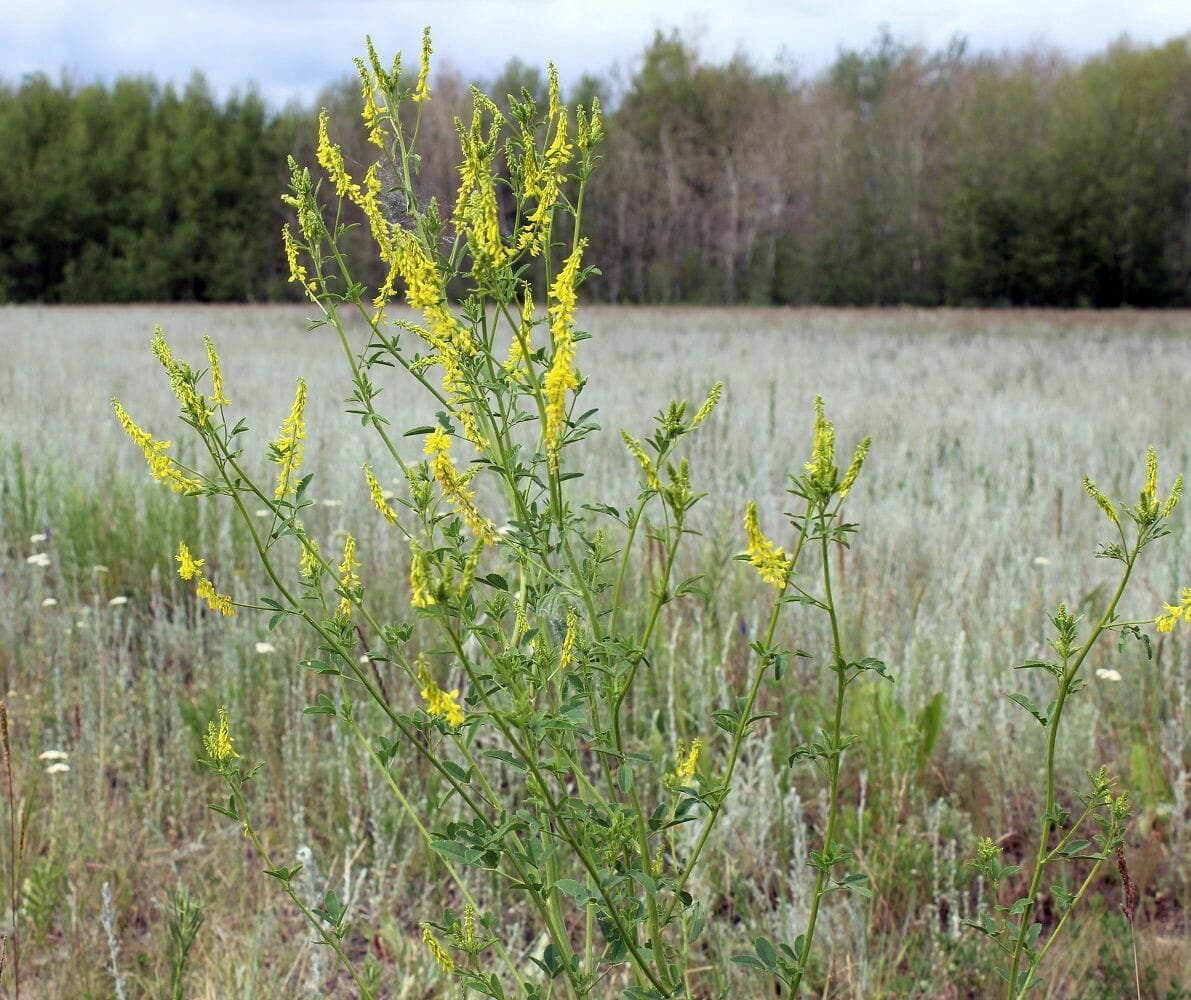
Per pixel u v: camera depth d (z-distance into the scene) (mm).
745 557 1479
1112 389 10789
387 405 8625
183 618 4172
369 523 4980
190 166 47969
